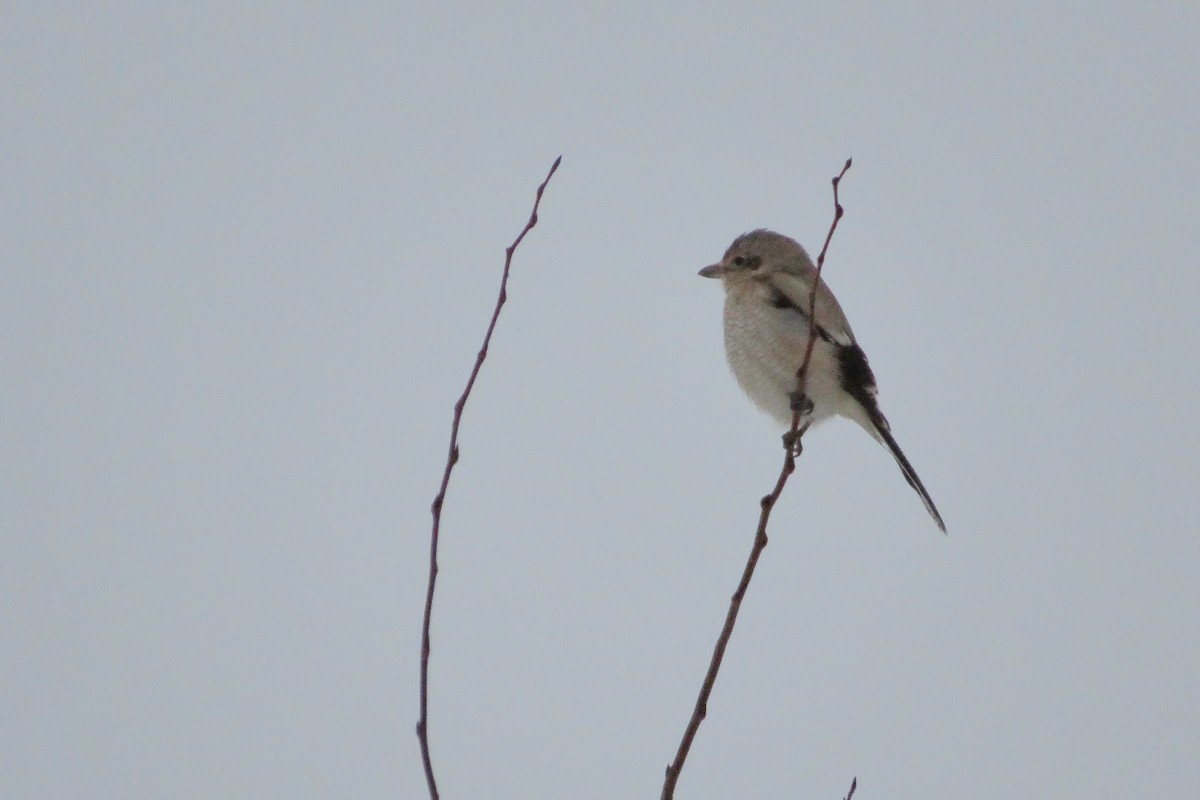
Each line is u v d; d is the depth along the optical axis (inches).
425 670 203.3
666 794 213.5
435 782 196.5
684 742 218.4
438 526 208.4
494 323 214.4
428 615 205.6
